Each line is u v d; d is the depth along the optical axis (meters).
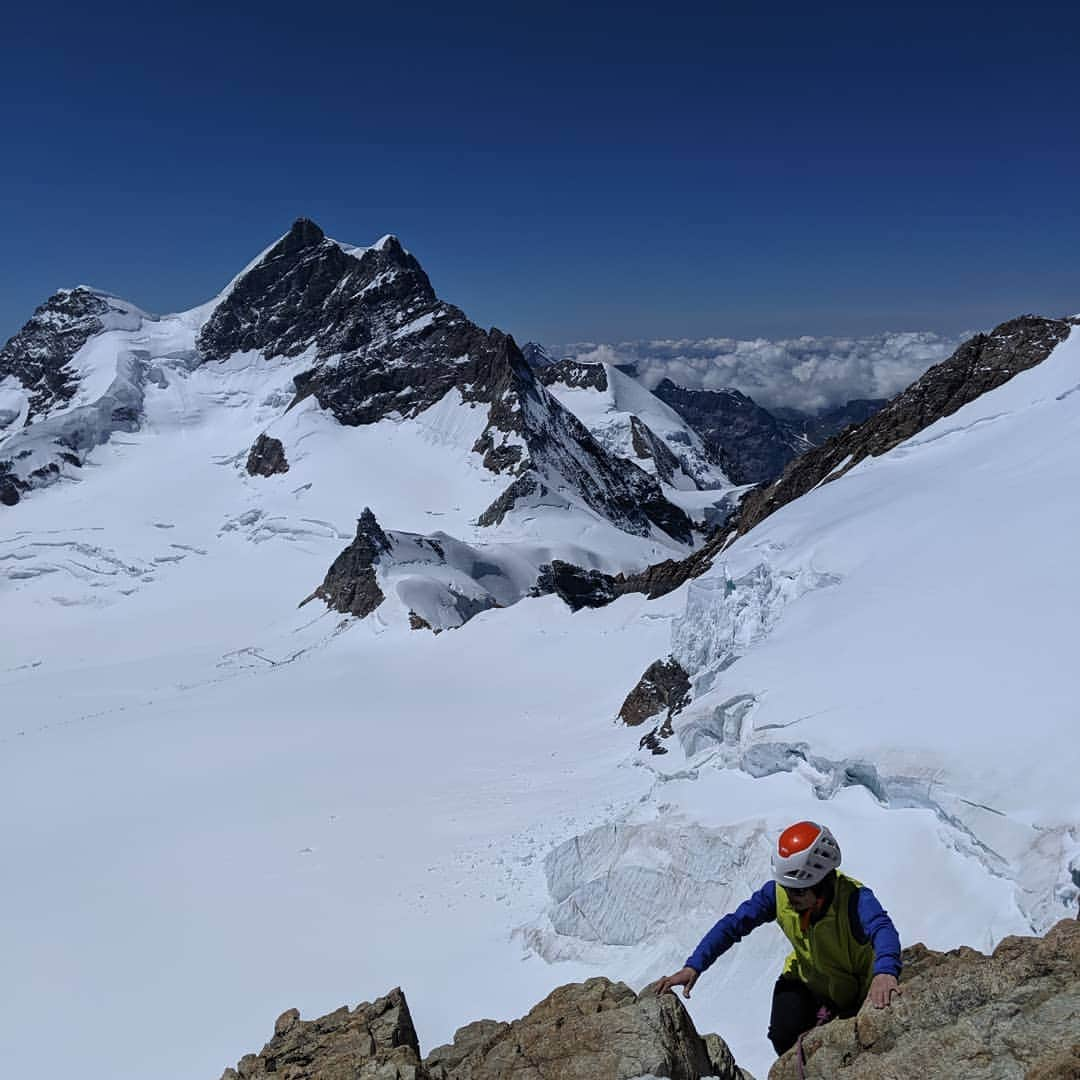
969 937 19.30
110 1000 30.23
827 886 6.50
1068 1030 5.73
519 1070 7.50
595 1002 8.53
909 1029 6.25
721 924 6.81
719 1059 7.86
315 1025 9.14
